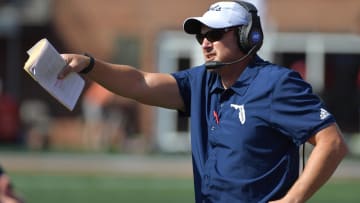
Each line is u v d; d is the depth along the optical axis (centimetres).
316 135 1809
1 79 9762
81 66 1902
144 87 2000
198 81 1986
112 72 1972
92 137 9081
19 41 9750
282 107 1819
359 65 9244
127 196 5406
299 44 9250
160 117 9244
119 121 9062
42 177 6406
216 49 1895
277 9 9238
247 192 1838
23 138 9194
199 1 9325
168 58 9375
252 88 1855
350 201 5212
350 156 8562
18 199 1823
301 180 1788
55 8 9588
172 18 9362
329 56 9275
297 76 1848
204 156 1922
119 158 8031
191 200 5234
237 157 1848
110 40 9488
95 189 5756
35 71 1791
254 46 1886
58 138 9444
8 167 7044
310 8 9250
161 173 6794
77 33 9550
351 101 9281
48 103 9625
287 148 1861
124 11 9456
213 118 1912
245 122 1845
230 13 1884
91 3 9500
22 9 9625
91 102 9006
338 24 9250
